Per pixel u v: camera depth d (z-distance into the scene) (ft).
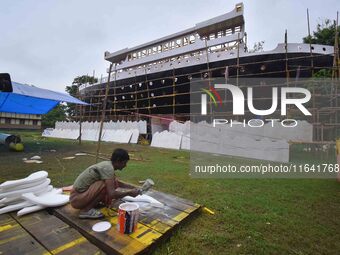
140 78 60.49
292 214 10.75
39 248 6.53
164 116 57.16
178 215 9.23
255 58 42.04
